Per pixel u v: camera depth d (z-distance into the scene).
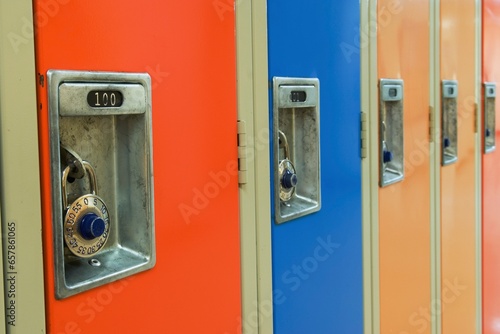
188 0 1.22
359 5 1.93
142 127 1.12
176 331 1.23
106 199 1.15
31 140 0.92
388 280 2.21
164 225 1.18
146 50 1.12
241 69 1.38
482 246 3.26
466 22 2.99
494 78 3.38
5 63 0.88
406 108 2.34
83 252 1.04
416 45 2.42
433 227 2.63
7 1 0.88
